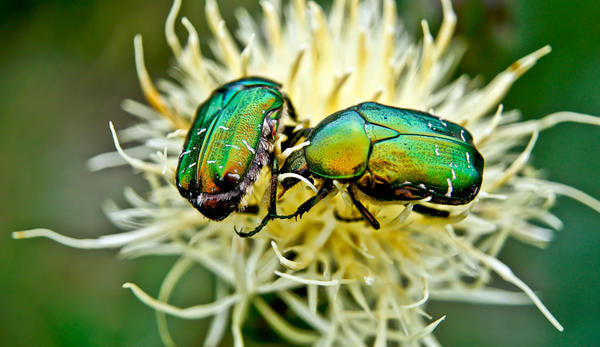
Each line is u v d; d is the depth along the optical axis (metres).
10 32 0.19
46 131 0.19
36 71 0.19
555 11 0.17
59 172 0.19
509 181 0.14
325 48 0.14
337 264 0.14
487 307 0.17
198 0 0.17
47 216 0.18
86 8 0.18
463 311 0.17
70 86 0.19
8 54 0.19
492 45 0.16
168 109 0.14
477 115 0.14
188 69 0.15
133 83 0.19
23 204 0.19
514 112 0.15
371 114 0.13
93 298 0.17
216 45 0.17
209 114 0.13
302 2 0.15
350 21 0.15
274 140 0.13
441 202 0.13
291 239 0.14
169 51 0.18
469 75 0.16
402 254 0.14
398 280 0.14
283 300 0.14
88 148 0.19
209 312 0.14
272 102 0.13
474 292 0.14
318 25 0.14
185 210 0.14
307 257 0.14
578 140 0.17
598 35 0.17
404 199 0.13
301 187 0.13
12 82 0.19
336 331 0.14
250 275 0.14
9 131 0.19
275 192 0.13
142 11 0.18
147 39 0.18
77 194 0.19
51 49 0.19
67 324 0.17
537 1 0.17
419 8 0.16
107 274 0.17
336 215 0.13
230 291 0.14
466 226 0.14
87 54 0.19
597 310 0.17
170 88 0.15
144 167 0.14
